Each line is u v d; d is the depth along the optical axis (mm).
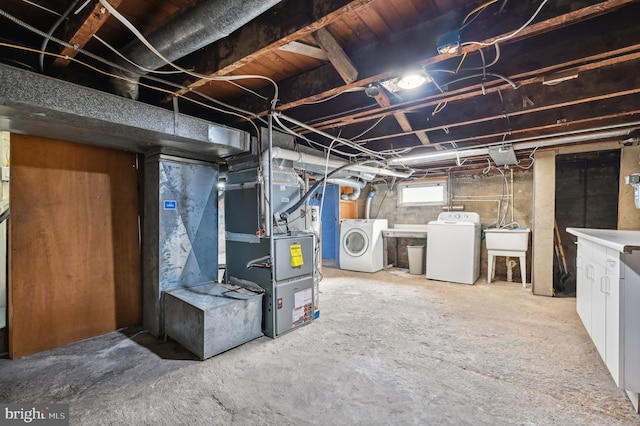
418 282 4730
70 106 1745
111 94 1920
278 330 2627
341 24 1642
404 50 1701
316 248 3117
